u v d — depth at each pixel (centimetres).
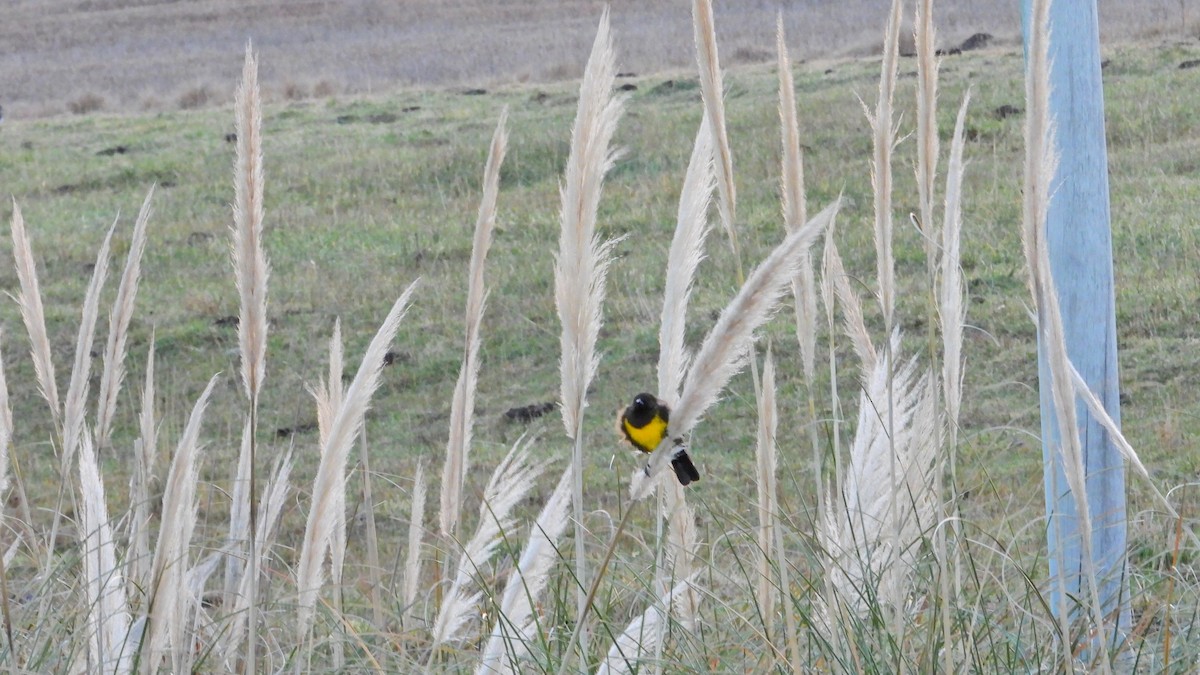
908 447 752
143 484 829
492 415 2264
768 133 3834
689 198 614
